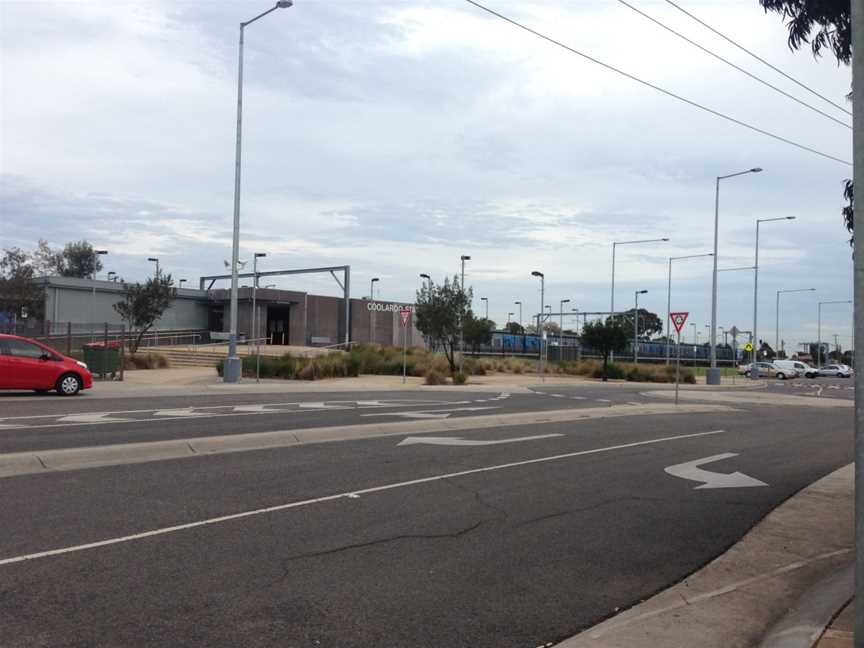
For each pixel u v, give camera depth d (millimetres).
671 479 11062
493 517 8352
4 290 50656
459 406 21438
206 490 9125
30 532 7062
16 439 12328
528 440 14656
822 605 5723
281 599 5602
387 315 74000
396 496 9195
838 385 53250
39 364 20688
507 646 4949
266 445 12773
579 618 5496
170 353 43844
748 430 18188
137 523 7512
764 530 8242
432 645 4910
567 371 51312
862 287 4383
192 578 5977
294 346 60031
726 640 5191
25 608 5250
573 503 9211
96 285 58531
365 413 18359
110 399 20688
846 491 10430
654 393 33500
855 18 4547
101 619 5102
